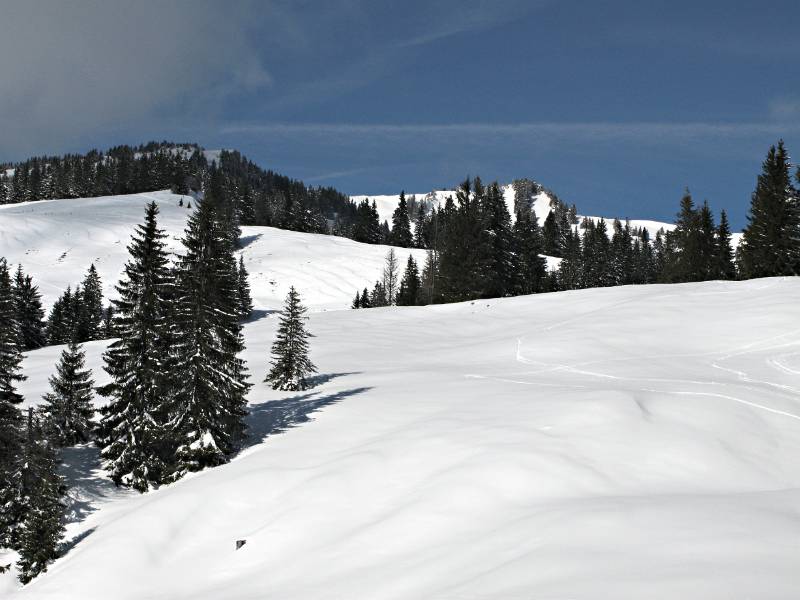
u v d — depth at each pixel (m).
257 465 19.56
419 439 18.45
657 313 43.78
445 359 37.47
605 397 20.50
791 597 6.51
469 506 13.51
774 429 18.47
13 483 19.50
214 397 22.00
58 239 128.88
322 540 13.87
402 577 10.42
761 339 34.97
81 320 77.31
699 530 9.43
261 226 163.25
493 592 8.23
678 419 18.73
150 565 15.21
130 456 22.16
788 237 65.62
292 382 29.89
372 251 135.25
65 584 14.91
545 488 13.98
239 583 12.88
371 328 51.50
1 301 25.62
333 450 19.66
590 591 7.39
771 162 67.44
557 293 60.53
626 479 14.57
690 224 81.06
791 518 9.84
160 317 23.45
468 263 75.69
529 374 29.73
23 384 37.22
